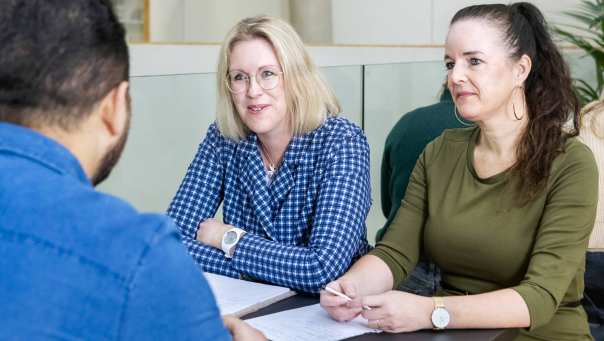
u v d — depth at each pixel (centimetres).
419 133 223
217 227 179
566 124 163
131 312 65
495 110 158
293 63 178
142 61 296
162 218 72
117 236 68
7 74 73
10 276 65
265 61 177
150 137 243
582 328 163
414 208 177
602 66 328
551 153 157
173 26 509
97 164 82
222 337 73
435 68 272
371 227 302
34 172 71
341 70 272
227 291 155
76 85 75
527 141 159
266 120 179
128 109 84
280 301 154
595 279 185
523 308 139
